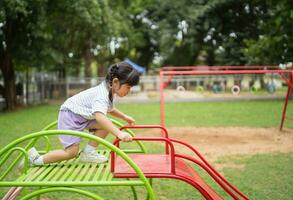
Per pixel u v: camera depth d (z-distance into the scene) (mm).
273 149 8203
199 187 3264
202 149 8250
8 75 18062
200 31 26625
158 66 37562
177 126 11758
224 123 12250
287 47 18625
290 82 9750
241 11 25328
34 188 5207
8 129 10977
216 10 25375
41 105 20672
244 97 21219
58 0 16031
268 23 19344
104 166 3674
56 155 3646
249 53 20312
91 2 16328
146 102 21266
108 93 3637
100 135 3826
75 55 28094
